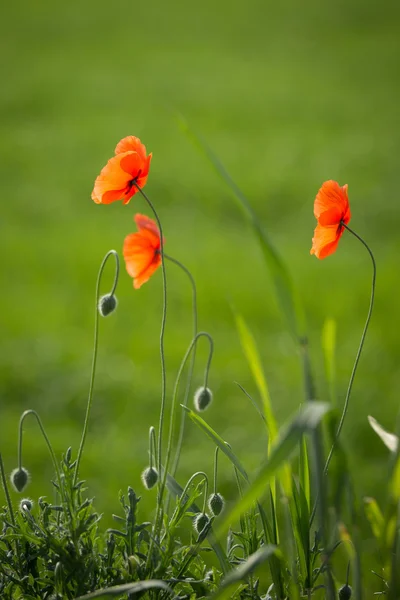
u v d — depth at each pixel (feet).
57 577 8.25
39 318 32.89
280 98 90.84
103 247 42.60
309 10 153.07
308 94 92.38
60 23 153.69
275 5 160.66
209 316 32.94
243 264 39.70
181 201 54.39
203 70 110.83
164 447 22.85
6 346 30.12
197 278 36.94
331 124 77.46
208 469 21.20
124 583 8.34
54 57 121.39
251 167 62.44
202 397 10.23
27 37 141.79
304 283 36.47
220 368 28.09
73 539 8.45
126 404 25.50
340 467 7.40
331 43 127.03
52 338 30.86
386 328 31.19
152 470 9.31
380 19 141.28
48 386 26.86
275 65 112.78
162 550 8.69
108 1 174.29
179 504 8.77
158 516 8.85
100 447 22.59
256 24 148.05
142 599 8.73
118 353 29.58
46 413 25.23
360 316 32.73
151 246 9.82
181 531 16.96
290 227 48.75
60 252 41.73
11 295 35.76
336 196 9.01
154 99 91.71
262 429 23.82
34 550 8.87
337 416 7.39
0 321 32.42
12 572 8.93
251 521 9.00
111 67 113.39
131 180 9.25
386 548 7.69
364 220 47.85
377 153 65.51
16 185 59.11
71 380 27.14
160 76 106.11
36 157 67.92
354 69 105.60
